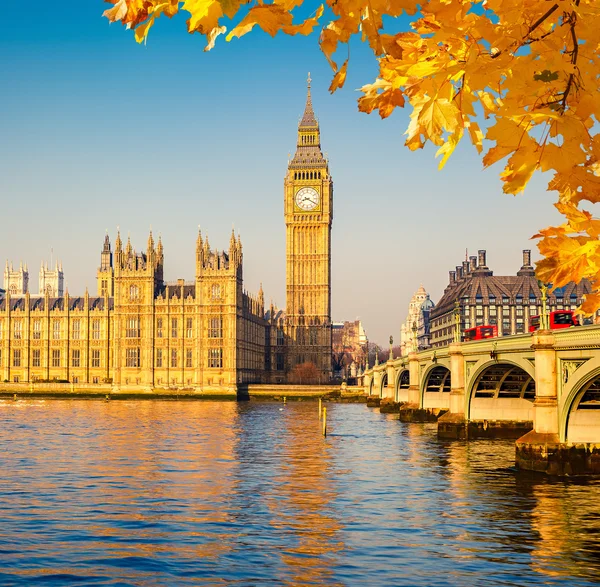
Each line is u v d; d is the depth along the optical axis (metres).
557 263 6.33
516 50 5.61
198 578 40.03
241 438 109.56
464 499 59.75
